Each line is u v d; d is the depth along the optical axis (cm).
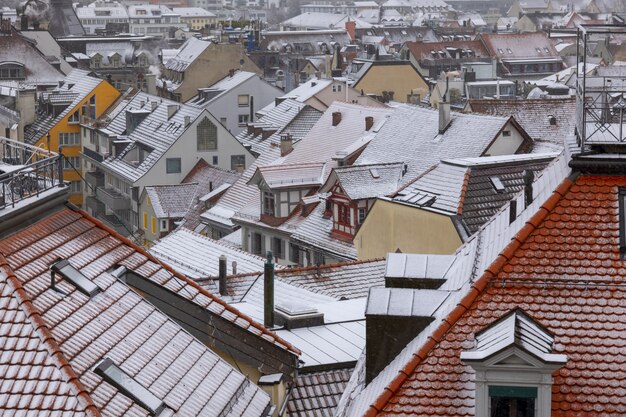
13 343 2822
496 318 2827
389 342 3062
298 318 4484
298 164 11488
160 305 3544
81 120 17050
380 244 8688
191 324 3606
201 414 3033
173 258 8044
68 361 2831
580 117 3027
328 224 10656
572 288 2825
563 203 2895
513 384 2675
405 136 11019
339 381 4025
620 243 2847
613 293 2811
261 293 5706
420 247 8244
